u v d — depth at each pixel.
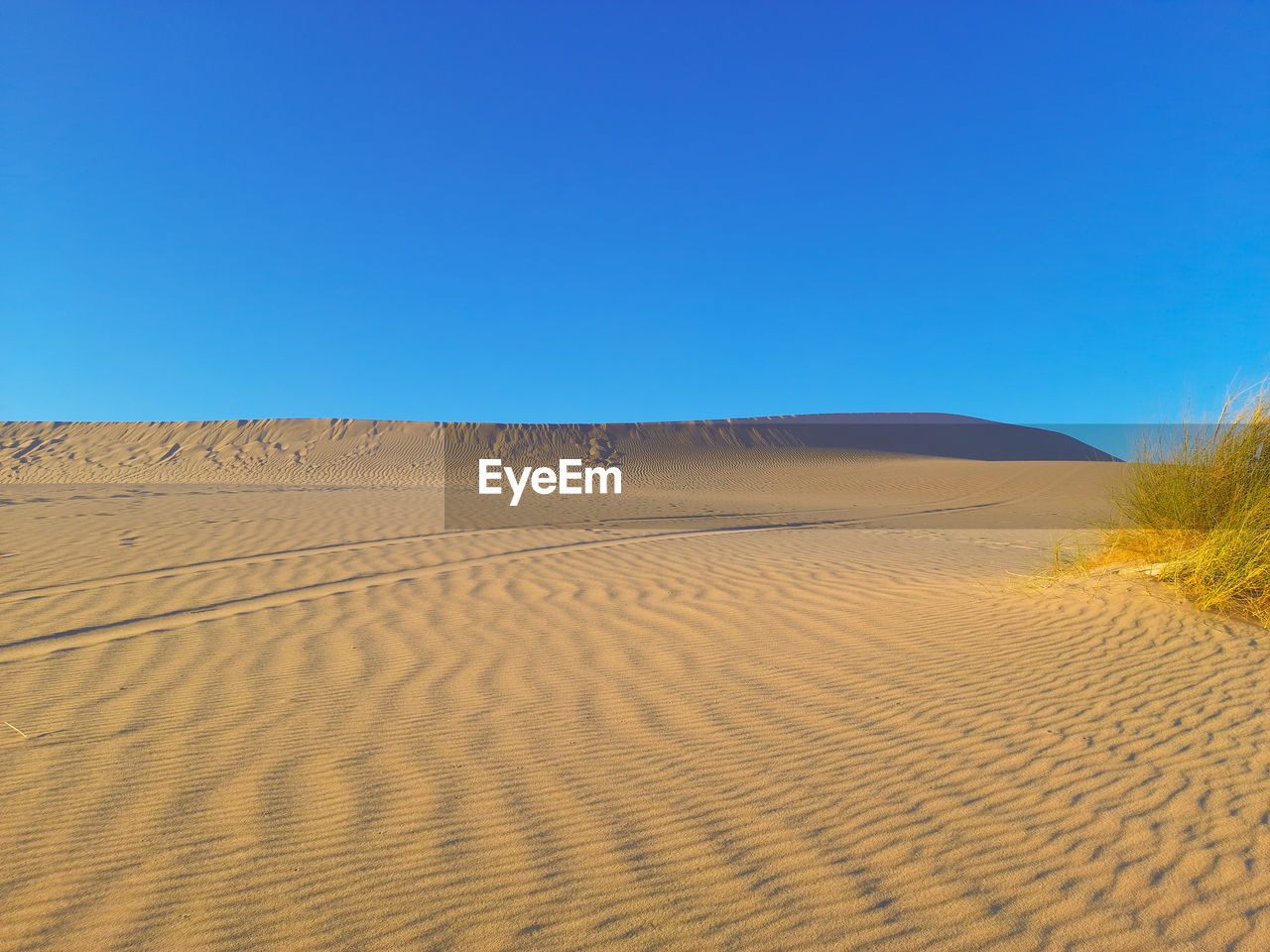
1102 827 3.19
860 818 3.29
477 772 3.77
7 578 8.68
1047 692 4.86
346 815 3.33
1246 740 4.05
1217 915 2.59
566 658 5.71
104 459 54.81
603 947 2.45
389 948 2.44
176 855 3.01
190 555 10.36
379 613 7.18
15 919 2.59
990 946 2.45
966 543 13.08
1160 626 6.03
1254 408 7.02
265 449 57.00
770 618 6.96
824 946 2.45
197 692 4.95
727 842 3.10
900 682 5.11
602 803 3.44
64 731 4.29
